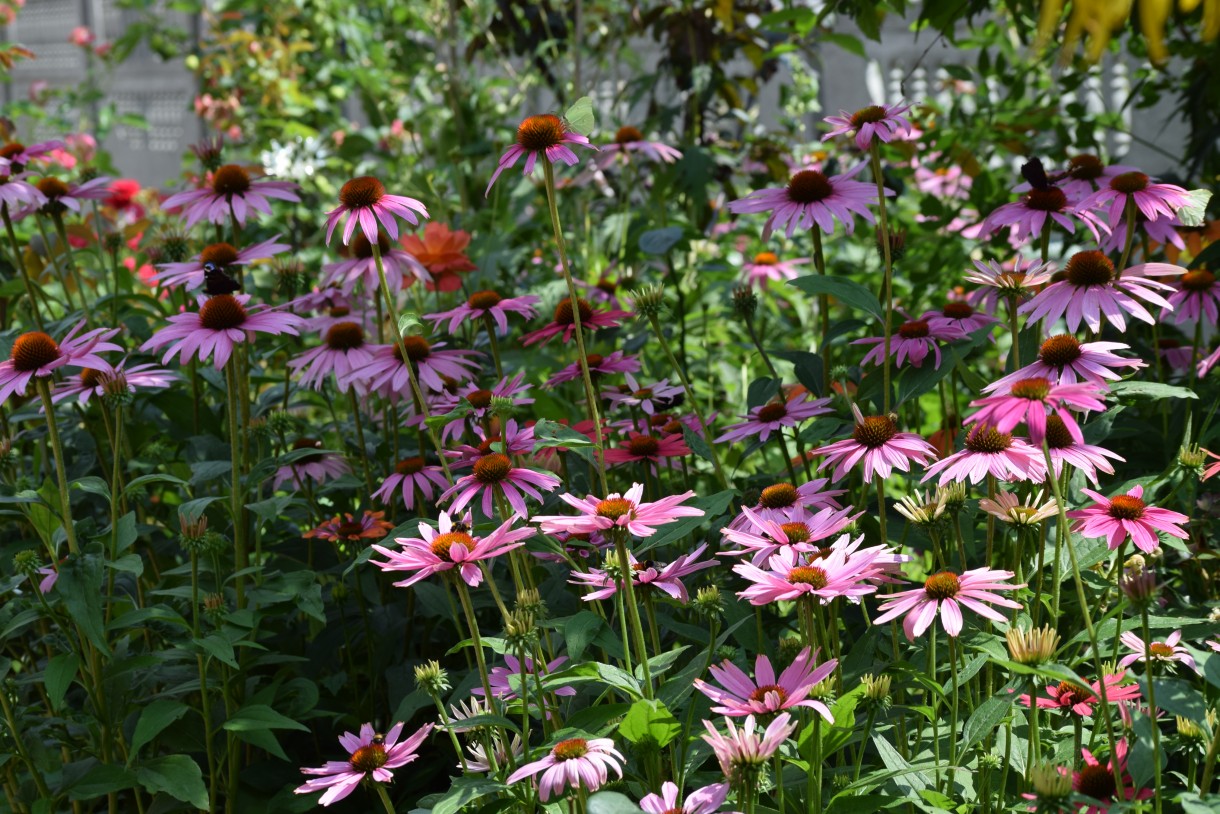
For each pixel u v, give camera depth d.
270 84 8.06
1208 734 1.78
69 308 3.55
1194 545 2.52
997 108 4.77
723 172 5.88
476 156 6.11
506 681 2.23
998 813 1.90
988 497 2.26
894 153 4.97
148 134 12.64
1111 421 2.38
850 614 2.61
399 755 2.00
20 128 12.20
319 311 3.83
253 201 3.13
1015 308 2.35
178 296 3.91
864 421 2.15
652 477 2.70
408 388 3.13
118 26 13.38
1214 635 2.21
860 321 2.74
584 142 2.13
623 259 4.30
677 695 1.94
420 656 3.01
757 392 2.81
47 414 2.40
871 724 1.99
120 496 2.51
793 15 4.58
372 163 7.09
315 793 2.65
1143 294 2.26
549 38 6.17
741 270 5.11
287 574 2.70
